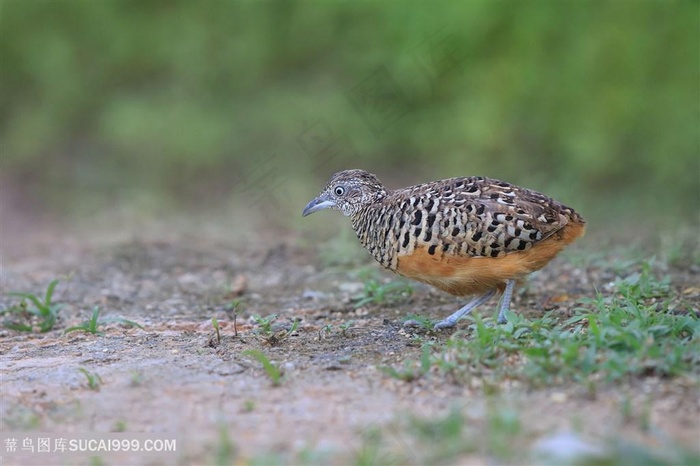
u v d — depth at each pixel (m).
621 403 6.54
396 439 6.17
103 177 17.84
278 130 17.72
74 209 16.84
